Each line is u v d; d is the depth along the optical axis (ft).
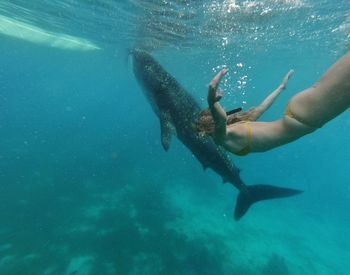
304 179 118.21
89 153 91.30
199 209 60.64
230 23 41.55
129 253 39.55
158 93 21.56
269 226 63.16
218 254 44.47
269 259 48.01
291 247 55.52
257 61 73.87
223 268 41.24
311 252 56.34
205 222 55.06
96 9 41.63
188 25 43.91
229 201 68.44
